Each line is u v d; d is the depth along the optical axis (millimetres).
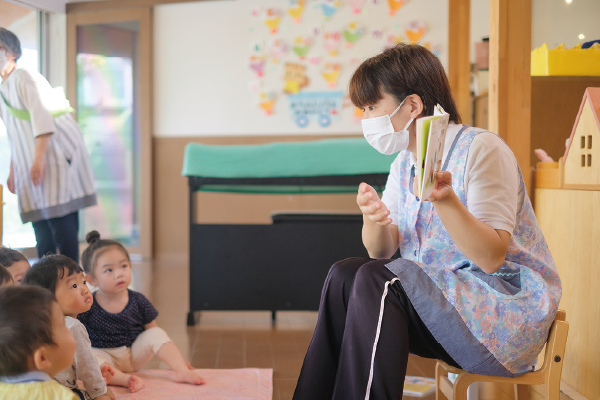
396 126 1181
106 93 4781
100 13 4668
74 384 1364
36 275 1376
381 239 1295
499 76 1789
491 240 1008
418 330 1106
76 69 4660
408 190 1267
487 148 1108
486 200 1067
